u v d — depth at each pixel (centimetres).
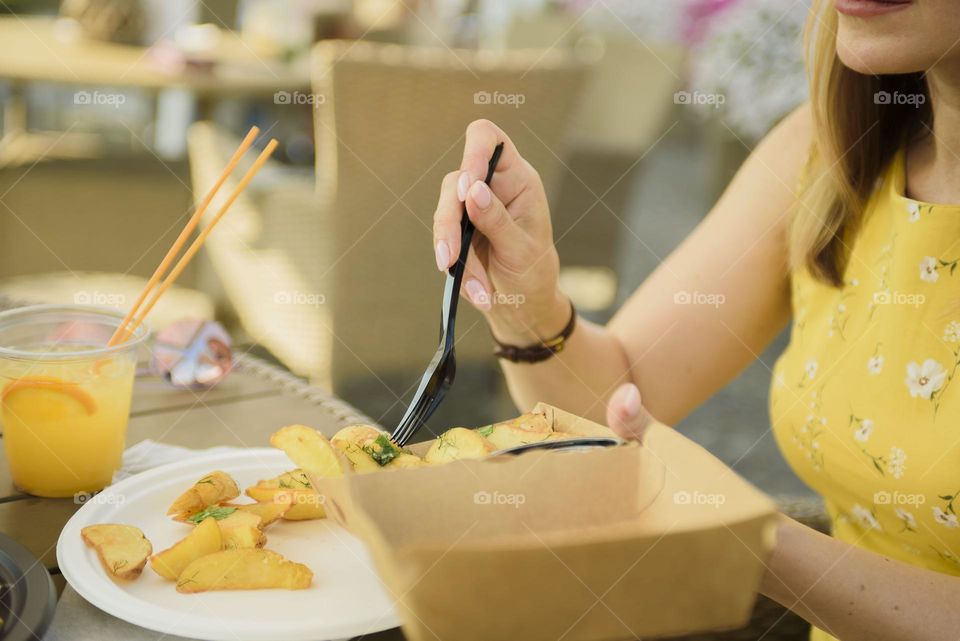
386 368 226
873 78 96
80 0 273
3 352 76
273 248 220
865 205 99
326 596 62
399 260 220
